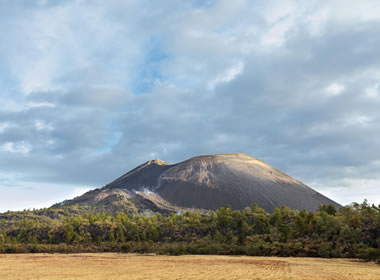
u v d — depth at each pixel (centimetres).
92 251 16862
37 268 7938
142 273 6200
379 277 5219
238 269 6875
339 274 5709
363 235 12575
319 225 14625
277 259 10162
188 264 8556
